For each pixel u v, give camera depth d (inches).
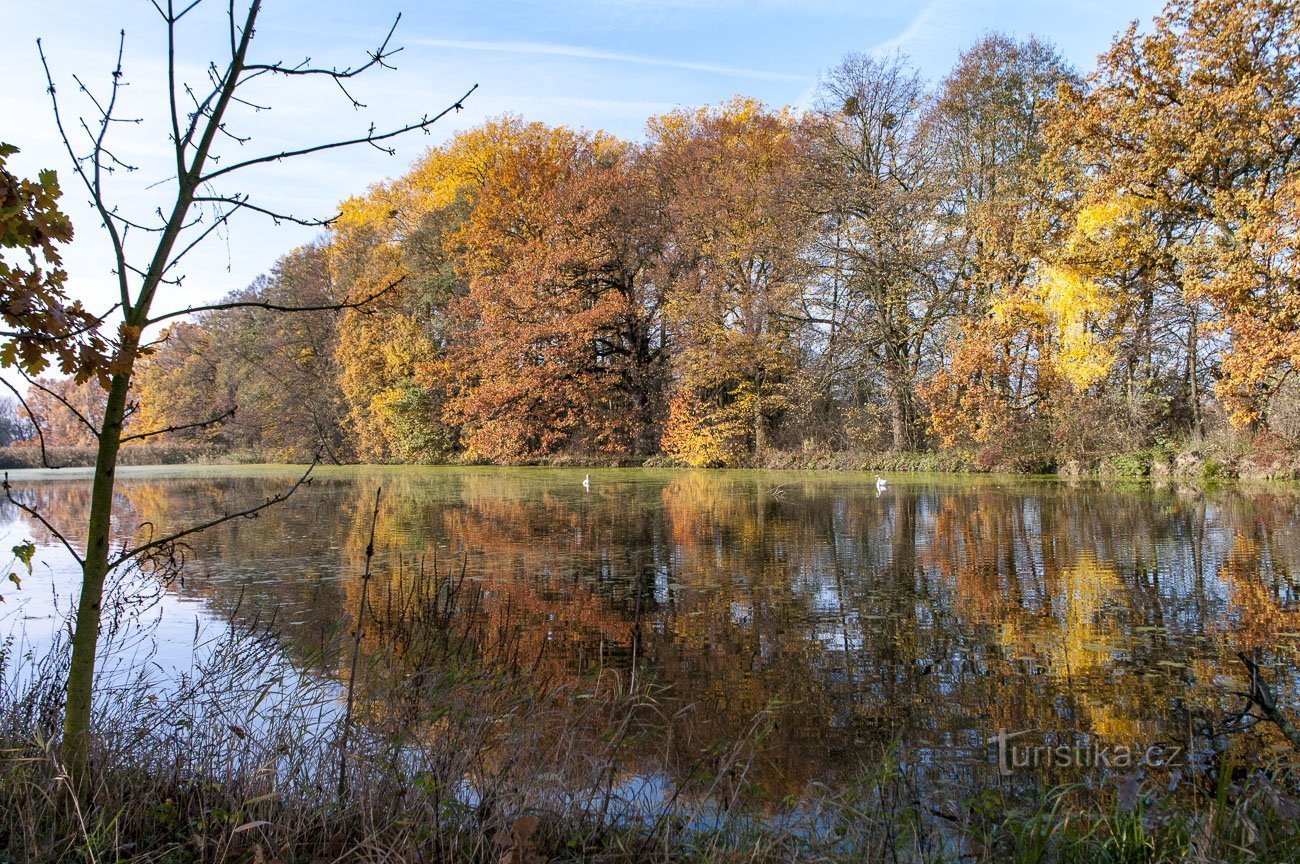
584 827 134.5
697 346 1189.1
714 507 662.5
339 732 152.3
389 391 1455.5
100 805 128.9
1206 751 182.5
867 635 279.4
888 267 1040.8
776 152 1231.5
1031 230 933.2
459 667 195.6
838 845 129.4
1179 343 939.3
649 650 262.8
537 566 404.8
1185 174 800.9
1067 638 273.1
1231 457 820.6
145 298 125.5
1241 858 114.3
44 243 114.0
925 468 1031.0
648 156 1343.5
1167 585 348.2
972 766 175.8
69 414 1797.5
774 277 1144.2
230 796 133.7
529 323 1266.0
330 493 823.7
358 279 1450.5
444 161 1499.8
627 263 1274.6
